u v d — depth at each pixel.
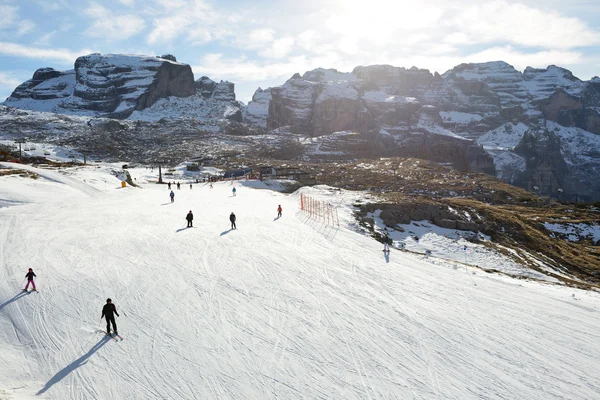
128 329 24.17
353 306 27.97
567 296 32.50
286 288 30.52
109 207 63.16
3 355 21.67
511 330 25.52
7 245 39.22
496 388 19.61
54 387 19.27
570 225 90.38
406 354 22.34
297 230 48.56
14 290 28.89
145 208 63.00
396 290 31.27
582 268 57.62
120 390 19.06
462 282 34.16
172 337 23.39
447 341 23.83
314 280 32.38
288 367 20.88
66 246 39.25
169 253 37.81
